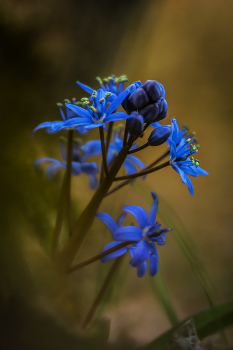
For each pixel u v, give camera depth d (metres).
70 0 0.24
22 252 0.18
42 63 0.22
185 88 0.54
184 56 0.57
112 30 0.29
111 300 0.24
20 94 0.20
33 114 0.20
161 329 0.25
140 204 0.38
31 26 0.22
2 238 0.18
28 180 0.19
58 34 0.24
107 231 0.24
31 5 0.22
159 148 0.45
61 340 0.19
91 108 0.18
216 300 0.30
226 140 0.49
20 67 0.21
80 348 0.20
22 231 0.18
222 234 0.39
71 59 0.24
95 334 0.20
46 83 0.22
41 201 0.19
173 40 0.58
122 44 0.32
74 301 0.21
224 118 0.51
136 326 0.25
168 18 0.60
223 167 0.46
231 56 0.59
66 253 0.19
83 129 0.20
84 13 0.25
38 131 0.21
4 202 0.18
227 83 0.55
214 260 0.36
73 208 0.23
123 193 0.34
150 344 0.21
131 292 0.28
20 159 0.19
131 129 0.18
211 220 0.40
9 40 0.21
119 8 0.29
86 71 0.26
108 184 0.19
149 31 0.41
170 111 0.51
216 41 0.60
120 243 0.19
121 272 0.24
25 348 0.18
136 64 0.42
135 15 0.33
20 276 0.18
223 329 0.21
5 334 0.18
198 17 0.63
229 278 0.34
